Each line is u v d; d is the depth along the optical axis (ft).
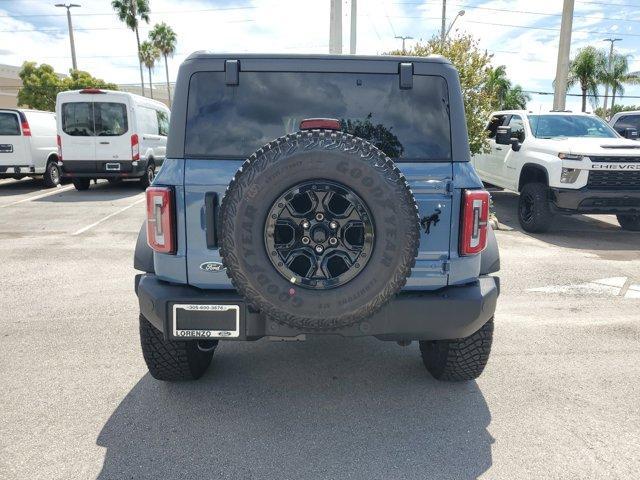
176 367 11.40
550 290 20.02
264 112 9.86
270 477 8.79
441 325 9.46
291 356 13.70
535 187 30.07
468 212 9.45
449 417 10.77
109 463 9.12
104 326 15.72
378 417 10.74
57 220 33.37
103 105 44.42
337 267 8.45
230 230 8.23
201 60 9.82
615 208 27.84
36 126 47.62
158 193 9.26
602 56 115.55
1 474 8.78
